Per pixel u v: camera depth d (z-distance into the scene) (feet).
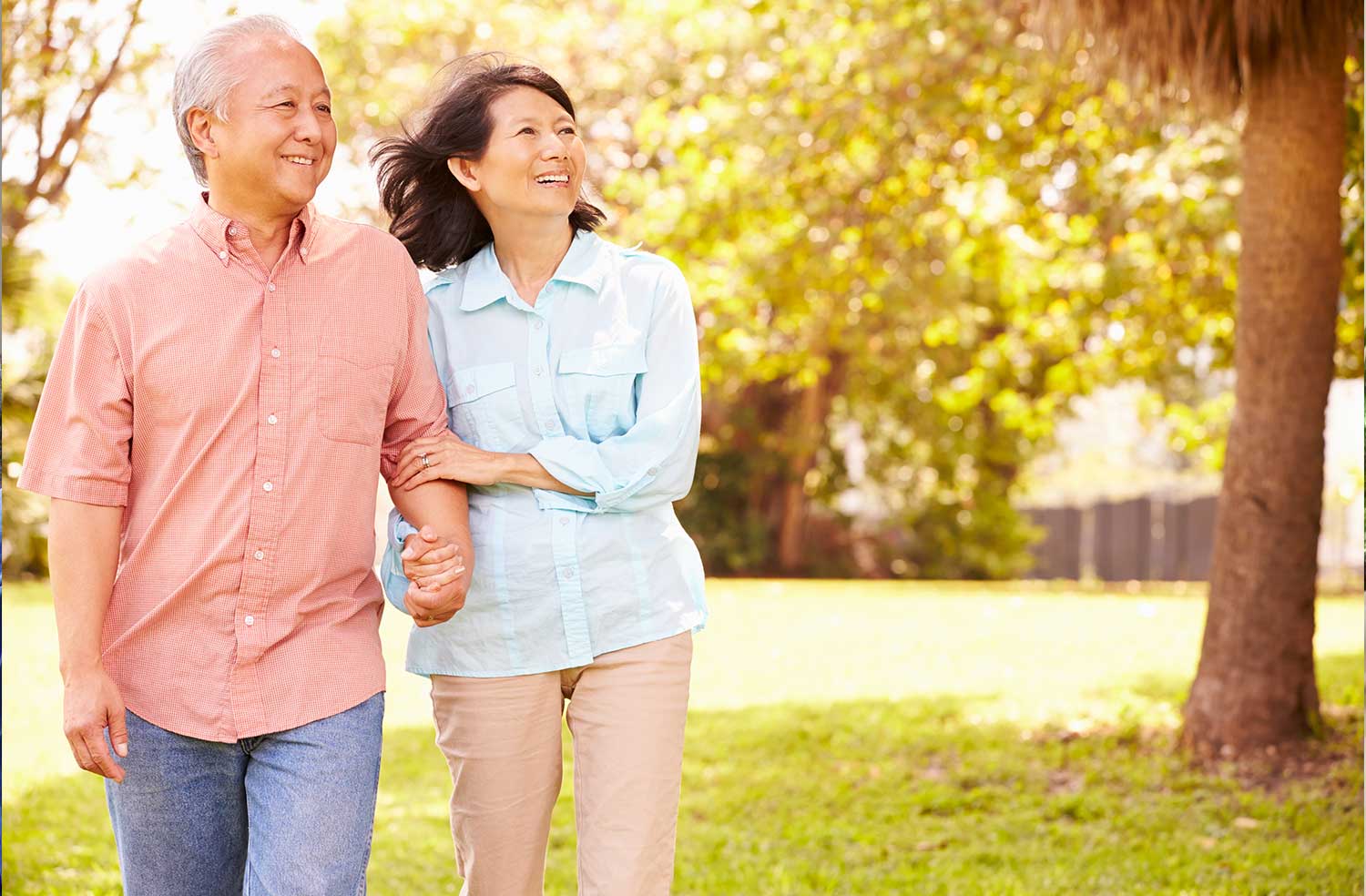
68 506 7.65
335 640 8.04
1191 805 16.28
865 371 59.21
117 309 7.70
